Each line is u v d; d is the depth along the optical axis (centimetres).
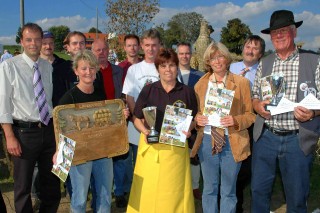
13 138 375
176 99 371
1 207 366
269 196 404
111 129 362
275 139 376
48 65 410
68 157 314
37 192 502
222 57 370
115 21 1631
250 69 504
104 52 476
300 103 349
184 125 356
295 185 374
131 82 461
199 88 395
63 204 521
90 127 350
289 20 354
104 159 370
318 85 352
